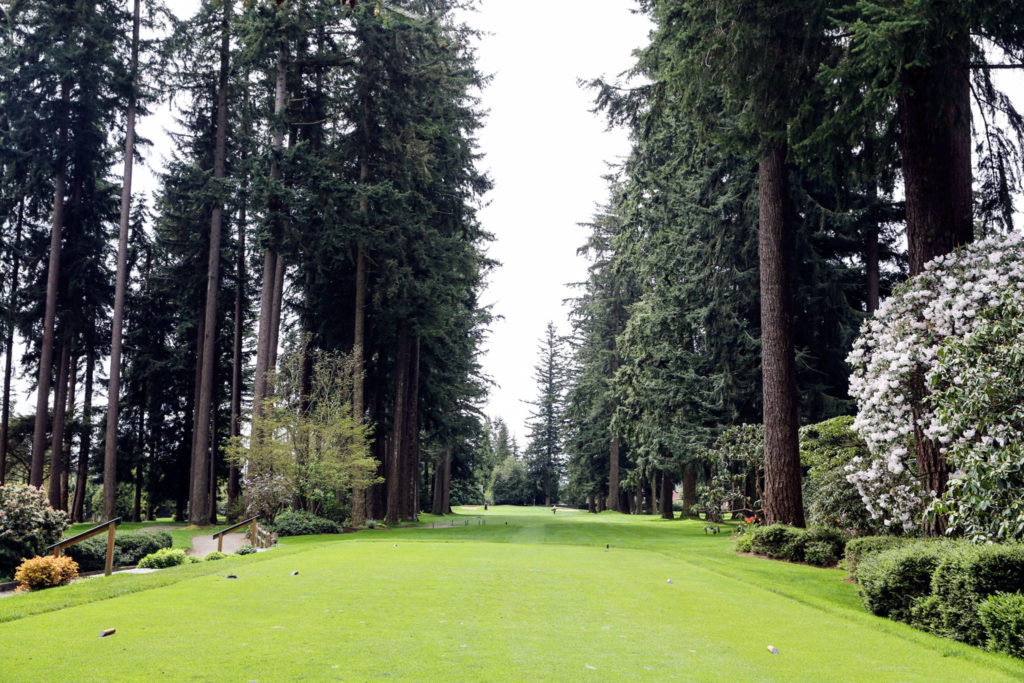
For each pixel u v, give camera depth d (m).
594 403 47.03
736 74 12.88
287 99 27.17
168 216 33.72
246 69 28.50
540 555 14.35
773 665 5.33
